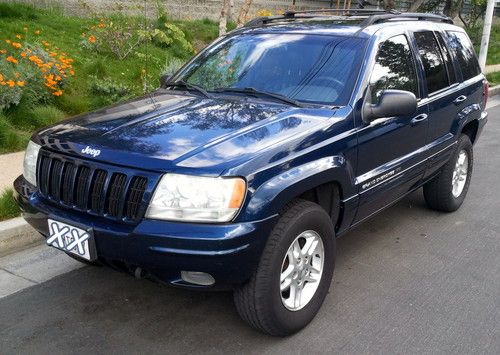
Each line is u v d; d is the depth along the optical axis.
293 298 3.34
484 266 4.46
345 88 3.78
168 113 3.57
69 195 3.16
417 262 4.50
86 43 9.39
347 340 3.38
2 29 8.98
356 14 5.08
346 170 3.55
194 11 14.17
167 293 3.86
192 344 3.29
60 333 3.38
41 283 3.96
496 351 3.30
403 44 4.46
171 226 2.83
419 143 4.56
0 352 3.18
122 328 3.44
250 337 3.38
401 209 5.72
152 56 10.02
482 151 8.31
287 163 3.11
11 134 6.31
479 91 5.73
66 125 3.53
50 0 11.24
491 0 14.95
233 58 4.36
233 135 3.16
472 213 5.68
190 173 2.85
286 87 3.93
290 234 3.11
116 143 3.11
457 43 5.54
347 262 4.46
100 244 3.00
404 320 3.62
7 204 4.59
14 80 6.91
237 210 2.87
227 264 2.86
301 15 5.00
